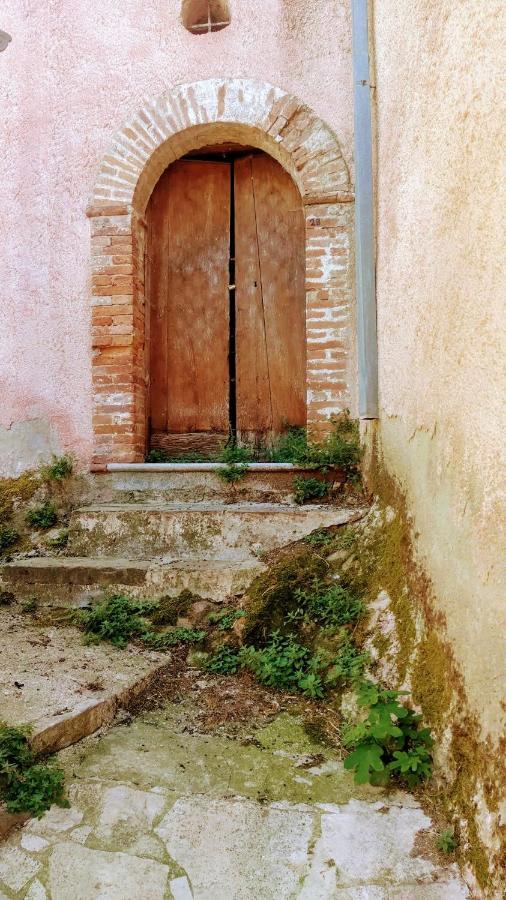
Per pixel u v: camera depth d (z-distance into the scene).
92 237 4.59
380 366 3.78
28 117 4.72
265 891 1.88
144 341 4.90
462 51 2.21
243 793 2.22
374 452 3.87
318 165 4.43
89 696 2.67
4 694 2.61
